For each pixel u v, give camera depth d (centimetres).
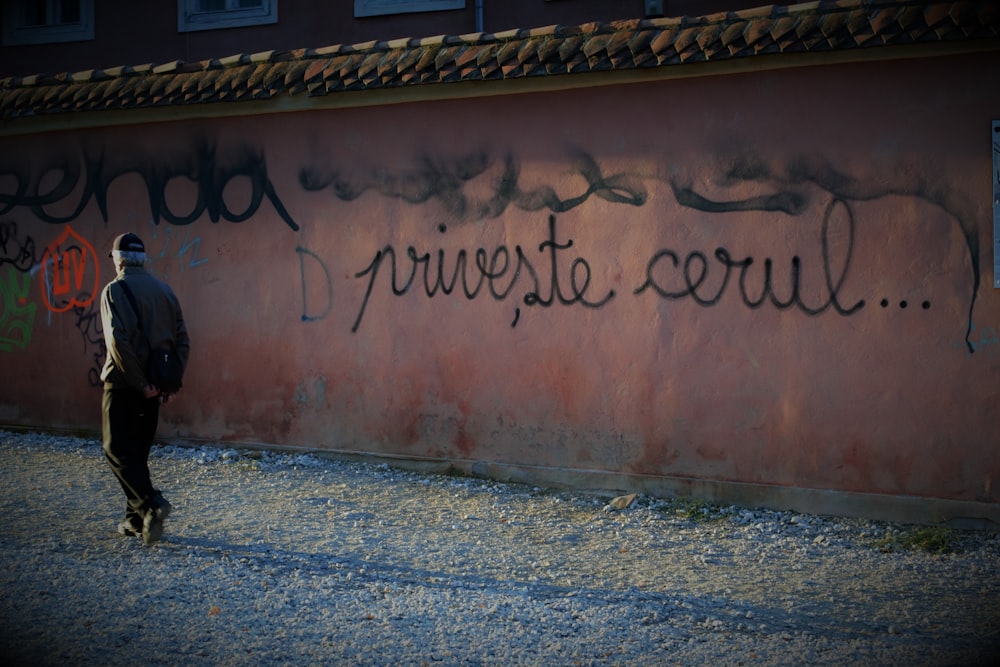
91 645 468
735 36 705
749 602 553
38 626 489
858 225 703
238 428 912
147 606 521
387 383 855
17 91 960
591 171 777
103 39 1232
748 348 735
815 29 688
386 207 848
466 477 826
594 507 748
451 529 688
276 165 886
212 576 572
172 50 1202
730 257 738
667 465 762
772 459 732
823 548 653
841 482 714
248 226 899
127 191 942
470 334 823
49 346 980
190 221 921
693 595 564
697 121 743
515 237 804
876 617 532
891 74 691
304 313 884
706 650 485
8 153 989
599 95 771
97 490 764
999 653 484
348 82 827
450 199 825
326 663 458
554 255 791
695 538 675
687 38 720
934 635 507
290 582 568
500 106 804
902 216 692
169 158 925
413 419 847
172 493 763
